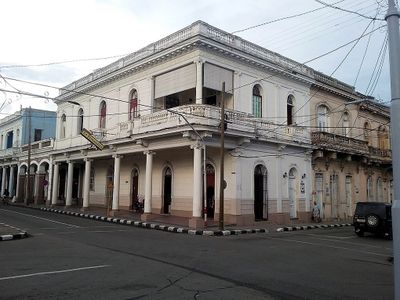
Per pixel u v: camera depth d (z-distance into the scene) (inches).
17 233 562.6
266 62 941.8
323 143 1056.2
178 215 901.2
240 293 275.3
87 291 269.4
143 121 880.3
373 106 1401.3
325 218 1092.5
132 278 310.5
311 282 315.6
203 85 813.9
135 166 1053.2
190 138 765.9
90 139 932.0
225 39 859.4
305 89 1091.9
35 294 260.7
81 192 1312.7
